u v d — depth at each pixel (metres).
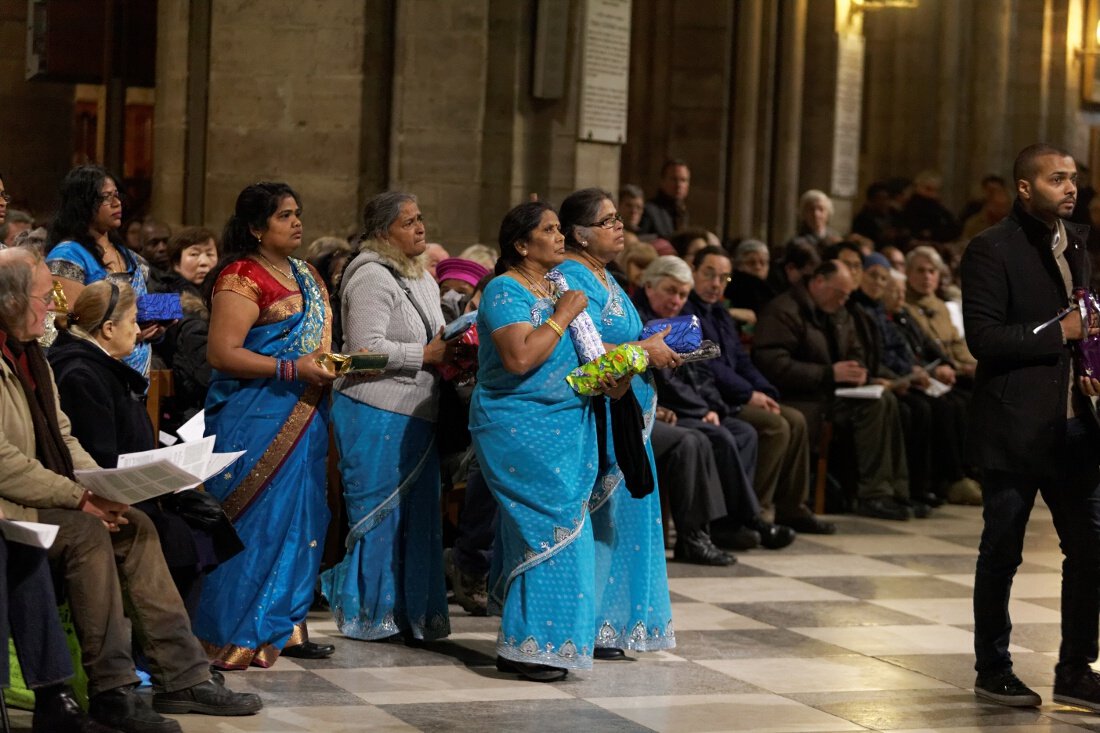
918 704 6.35
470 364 6.75
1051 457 6.16
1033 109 23.67
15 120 16.20
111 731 5.18
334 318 7.67
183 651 5.61
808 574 8.99
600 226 6.71
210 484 6.36
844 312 11.05
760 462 10.10
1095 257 18.89
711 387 9.85
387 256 6.78
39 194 16.41
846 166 18.39
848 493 11.22
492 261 9.80
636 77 17.14
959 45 22.05
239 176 12.17
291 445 6.39
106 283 5.79
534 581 6.36
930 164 21.61
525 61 12.16
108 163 14.69
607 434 6.56
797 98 17.55
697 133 16.97
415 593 6.86
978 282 6.28
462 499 8.52
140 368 6.59
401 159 12.11
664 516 9.38
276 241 6.36
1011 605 8.38
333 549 7.88
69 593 5.24
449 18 11.98
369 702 5.97
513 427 6.34
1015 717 6.21
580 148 12.70
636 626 6.79
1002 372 6.25
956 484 11.92
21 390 5.29
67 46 14.46
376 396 6.76
